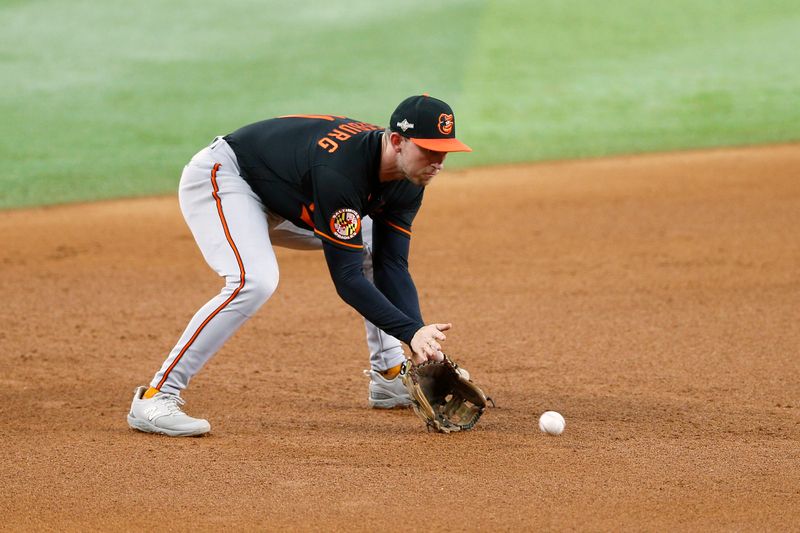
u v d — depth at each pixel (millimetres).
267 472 15398
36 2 78500
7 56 66375
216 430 17781
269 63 66375
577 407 19000
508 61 67562
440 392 18016
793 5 78375
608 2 80188
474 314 26469
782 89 60938
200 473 15383
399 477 15117
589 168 47812
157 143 51469
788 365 21594
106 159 49031
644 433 17297
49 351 23656
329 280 30531
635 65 66750
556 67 66438
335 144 15750
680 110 57969
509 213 39625
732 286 28625
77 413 18984
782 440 16859
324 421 18391
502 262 32312
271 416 18719
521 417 18359
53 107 57469
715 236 34812
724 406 18938
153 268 32438
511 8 78750
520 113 57969
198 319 16969
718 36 72250
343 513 13703
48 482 15055
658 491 14438
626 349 23109
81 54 67312
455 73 64625
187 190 17031
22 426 18109
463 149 15094
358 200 15703
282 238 18578
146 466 15727
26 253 34500
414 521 13398
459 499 14180
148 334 25203
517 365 22094
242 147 16875
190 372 17391
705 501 14039
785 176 44375
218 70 64750
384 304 16031
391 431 17641
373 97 59312
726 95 60406
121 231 37781
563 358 22531
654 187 43406
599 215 38750
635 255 32656
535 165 48844
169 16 76250
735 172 45688
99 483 14992
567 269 31188
